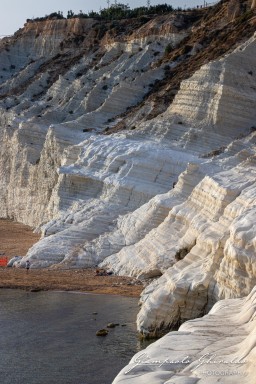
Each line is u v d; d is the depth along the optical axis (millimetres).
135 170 57188
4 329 31812
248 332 17781
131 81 84438
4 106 101312
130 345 28250
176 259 39875
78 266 47625
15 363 26531
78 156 64875
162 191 55438
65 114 86500
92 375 24766
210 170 49000
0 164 88500
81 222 54000
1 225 76562
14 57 129750
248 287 24891
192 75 71500
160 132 64250
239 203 31203
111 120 77750
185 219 41344
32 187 77812
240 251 24984
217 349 16469
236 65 66938
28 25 133250
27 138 82875
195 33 90688
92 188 60406
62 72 109312
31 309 36000
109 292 39625
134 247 45625
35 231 69125
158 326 28734
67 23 125562
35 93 106625
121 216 53156
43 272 46469
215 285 27609
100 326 31766
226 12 88438
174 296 28438
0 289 41344
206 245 31266
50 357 27156
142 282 41344
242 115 64375
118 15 132875
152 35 98938
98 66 100250
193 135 62312
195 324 19156
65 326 32031
